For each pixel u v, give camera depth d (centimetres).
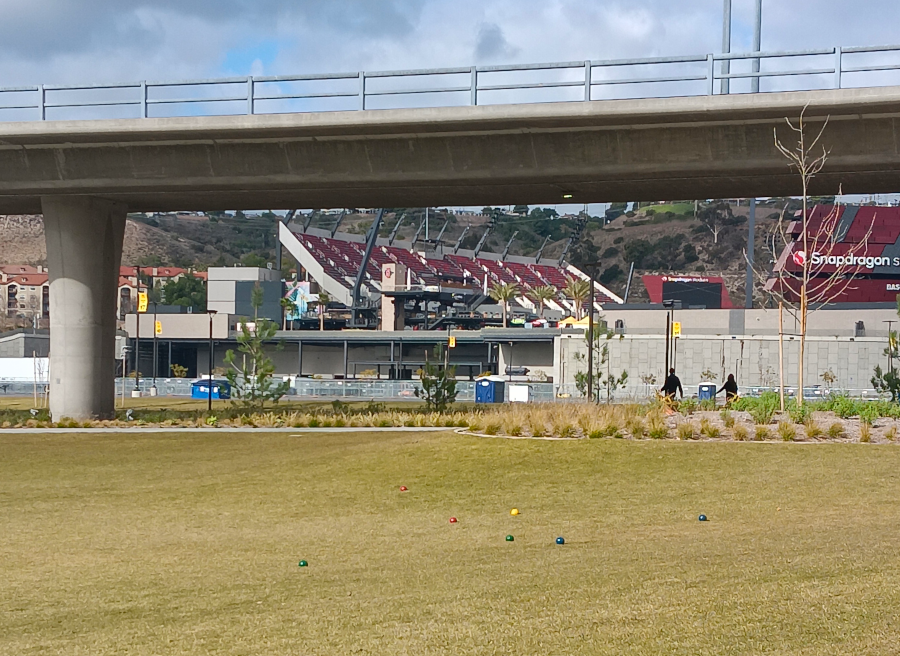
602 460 2188
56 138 3731
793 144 3244
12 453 2967
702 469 2053
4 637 930
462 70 3359
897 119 3123
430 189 3772
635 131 3359
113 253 4216
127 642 882
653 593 959
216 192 3934
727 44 3966
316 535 1552
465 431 2830
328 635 862
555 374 8231
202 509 1892
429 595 1023
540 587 1032
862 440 2342
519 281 18775
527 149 3484
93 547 1496
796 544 1242
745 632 787
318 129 3503
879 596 885
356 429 3403
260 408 4406
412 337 10294
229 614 981
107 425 3797
